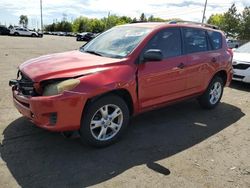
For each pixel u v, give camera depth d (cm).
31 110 389
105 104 414
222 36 647
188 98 568
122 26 550
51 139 445
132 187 339
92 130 412
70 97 375
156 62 476
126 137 471
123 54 457
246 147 459
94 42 539
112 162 392
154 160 403
